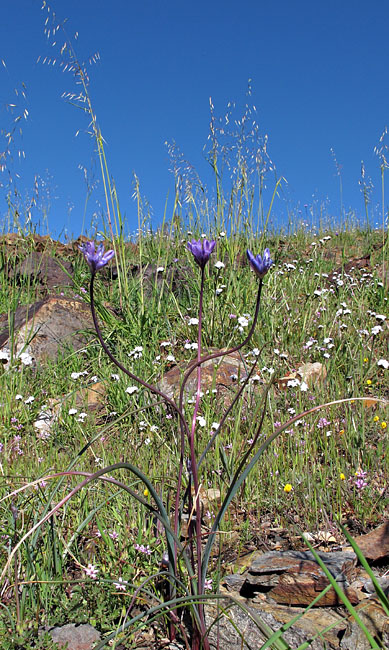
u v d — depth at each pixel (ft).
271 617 7.33
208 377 16.76
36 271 26.86
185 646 7.07
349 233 38.65
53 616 7.41
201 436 13.46
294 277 26.84
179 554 7.12
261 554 9.18
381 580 8.04
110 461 12.92
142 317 21.54
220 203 25.91
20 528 8.67
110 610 7.55
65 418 16.33
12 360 19.74
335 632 7.04
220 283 23.44
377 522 10.04
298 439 13.02
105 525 9.52
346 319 21.39
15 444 15.01
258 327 20.72
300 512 10.62
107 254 5.87
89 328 21.77
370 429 13.73
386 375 16.99
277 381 16.69
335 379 16.81
